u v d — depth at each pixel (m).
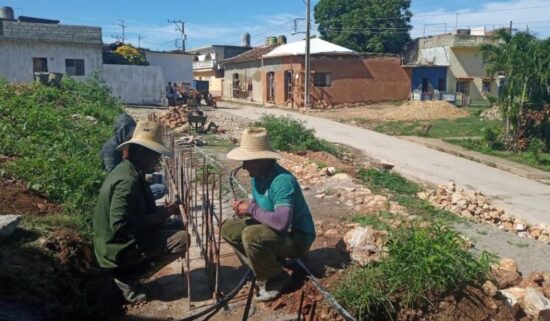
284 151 15.12
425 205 8.89
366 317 4.38
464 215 9.12
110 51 34.09
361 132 24.69
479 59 44.19
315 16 52.16
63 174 6.74
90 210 6.24
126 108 27.95
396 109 31.95
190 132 18.50
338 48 38.47
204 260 5.74
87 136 10.60
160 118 20.77
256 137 4.38
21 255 4.56
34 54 28.88
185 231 4.72
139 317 4.62
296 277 5.04
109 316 4.72
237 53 58.91
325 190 9.09
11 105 11.11
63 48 29.62
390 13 48.66
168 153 4.61
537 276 5.33
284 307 4.72
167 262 4.78
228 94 49.56
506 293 4.79
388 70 38.66
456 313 4.28
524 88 20.75
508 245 7.19
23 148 8.09
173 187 6.89
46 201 6.21
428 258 4.38
